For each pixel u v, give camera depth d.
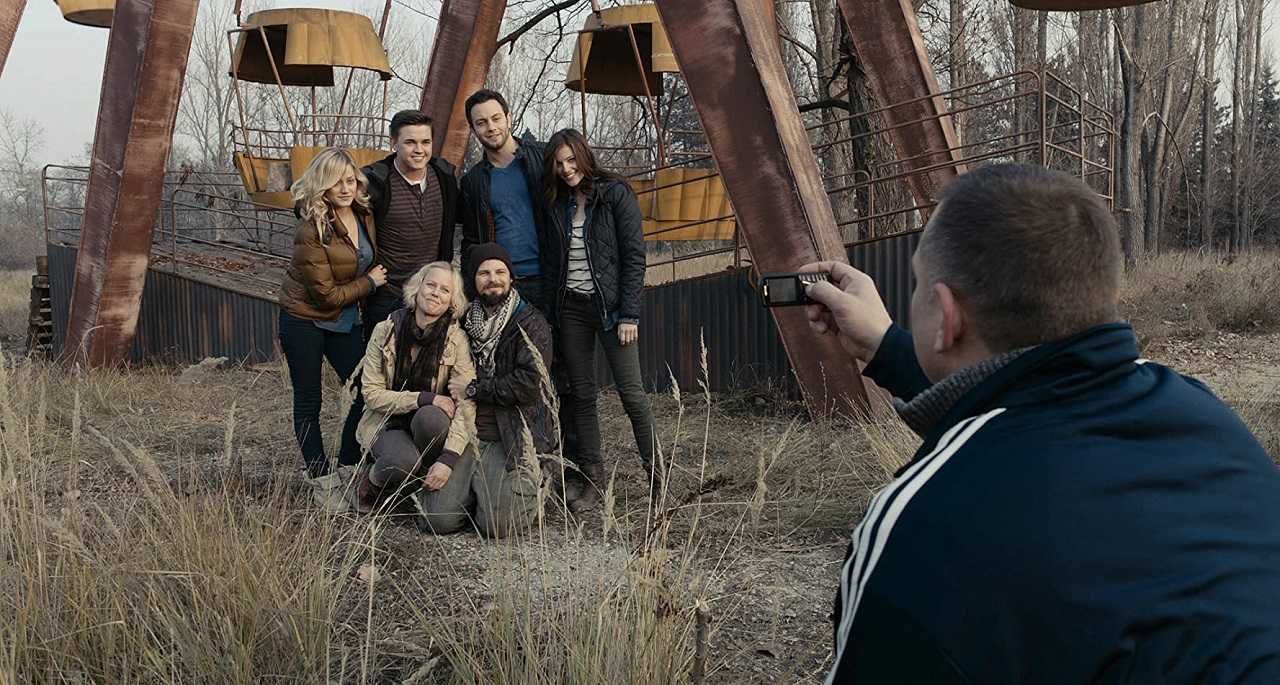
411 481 4.41
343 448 5.08
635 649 2.71
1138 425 1.19
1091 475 1.12
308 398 4.93
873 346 1.93
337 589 3.20
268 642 2.98
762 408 7.77
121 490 4.29
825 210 6.93
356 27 12.15
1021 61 23.69
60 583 2.97
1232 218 44.31
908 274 7.69
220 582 3.02
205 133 45.97
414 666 3.05
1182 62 31.94
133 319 9.51
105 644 2.80
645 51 14.21
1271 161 46.62
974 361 1.37
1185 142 34.22
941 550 1.12
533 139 5.09
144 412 7.34
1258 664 1.02
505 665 2.83
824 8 14.71
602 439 6.61
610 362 4.95
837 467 5.35
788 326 6.97
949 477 1.17
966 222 1.33
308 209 4.70
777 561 4.12
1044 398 1.22
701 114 6.74
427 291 4.40
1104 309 1.29
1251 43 40.94
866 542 1.21
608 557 3.17
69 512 3.22
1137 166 21.41
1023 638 1.07
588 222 4.86
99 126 9.21
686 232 10.12
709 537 4.33
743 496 4.97
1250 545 1.11
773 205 6.68
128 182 9.08
